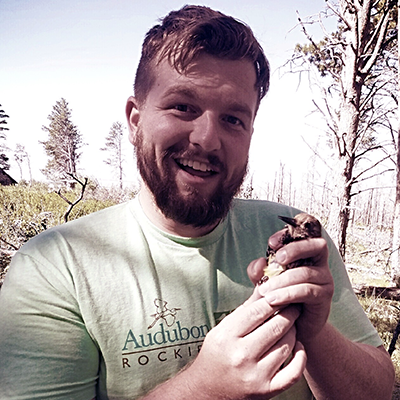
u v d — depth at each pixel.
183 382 0.40
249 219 0.57
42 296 0.44
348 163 2.45
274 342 0.38
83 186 1.97
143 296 0.46
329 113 2.51
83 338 0.44
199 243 0.50
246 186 2.97
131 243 0.49
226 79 0.46
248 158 0.51
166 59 0.46
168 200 0.47
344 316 0.54
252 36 0.49
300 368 0.37
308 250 0.39
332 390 0.45
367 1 2.34
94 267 0.47
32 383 0.41
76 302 0.45
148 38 0.49
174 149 0.46
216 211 0.48
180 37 0.45
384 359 0.51
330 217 2.52
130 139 0.55
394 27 3.21
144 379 0.44
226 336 0.38
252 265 0.44
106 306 0.45
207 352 0.39
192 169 0.47
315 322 0.40
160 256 0.49
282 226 0.58
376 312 2.07
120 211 0.54
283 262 0.39
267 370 0.37
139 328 0.45
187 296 0.48
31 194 3.97
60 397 0.42
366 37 2.46
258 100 0.54
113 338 0.44
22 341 0.42
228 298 0.49
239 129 0.49
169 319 0.46
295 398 0.50
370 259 3.80
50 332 0.43
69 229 0.50
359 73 2.45
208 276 0.49
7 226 2.41
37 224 2.49
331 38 2.44
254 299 0.41
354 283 2.77
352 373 0.45
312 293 0.38
